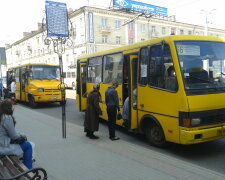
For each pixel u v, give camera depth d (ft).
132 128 23.44
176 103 18.48
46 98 51.42
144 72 22.17
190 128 17.70
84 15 139.95
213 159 18.79
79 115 41.16
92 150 19.88
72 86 128.57
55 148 20.45
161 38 20.53
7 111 13.41
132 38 159.53
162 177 14.49
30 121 33.19
